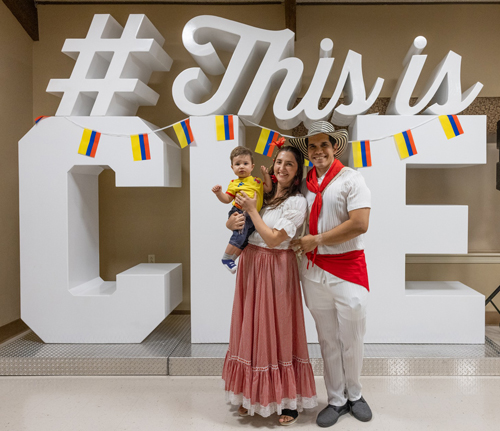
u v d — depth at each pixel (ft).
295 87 10.44
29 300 10.74
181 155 13.37
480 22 12.69
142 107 13.26
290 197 7.28
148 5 13.24
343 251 7.16
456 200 13.05
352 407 7.79
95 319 10.70
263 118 13.01
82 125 10.60
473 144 10.16
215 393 8.83
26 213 10.68
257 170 13.08
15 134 12.51
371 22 12.84
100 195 13.50
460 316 10.34
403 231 10.30
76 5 13.29
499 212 13.01
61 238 10.66
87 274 11.81
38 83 13.38
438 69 10.82
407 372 9.51
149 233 13.51
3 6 11.92
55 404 8.36
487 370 9.45
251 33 10.59
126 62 10.89
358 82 10.46
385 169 10.27
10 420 7.75
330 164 7.28
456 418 7.68
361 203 6.86
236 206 7.63
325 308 7.43
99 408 8.20
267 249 7.34
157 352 10.05
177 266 12.27
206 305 10.59
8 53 12.14
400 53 12.81
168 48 13.23
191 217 10.53
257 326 7.29
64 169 10.62
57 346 10.55
